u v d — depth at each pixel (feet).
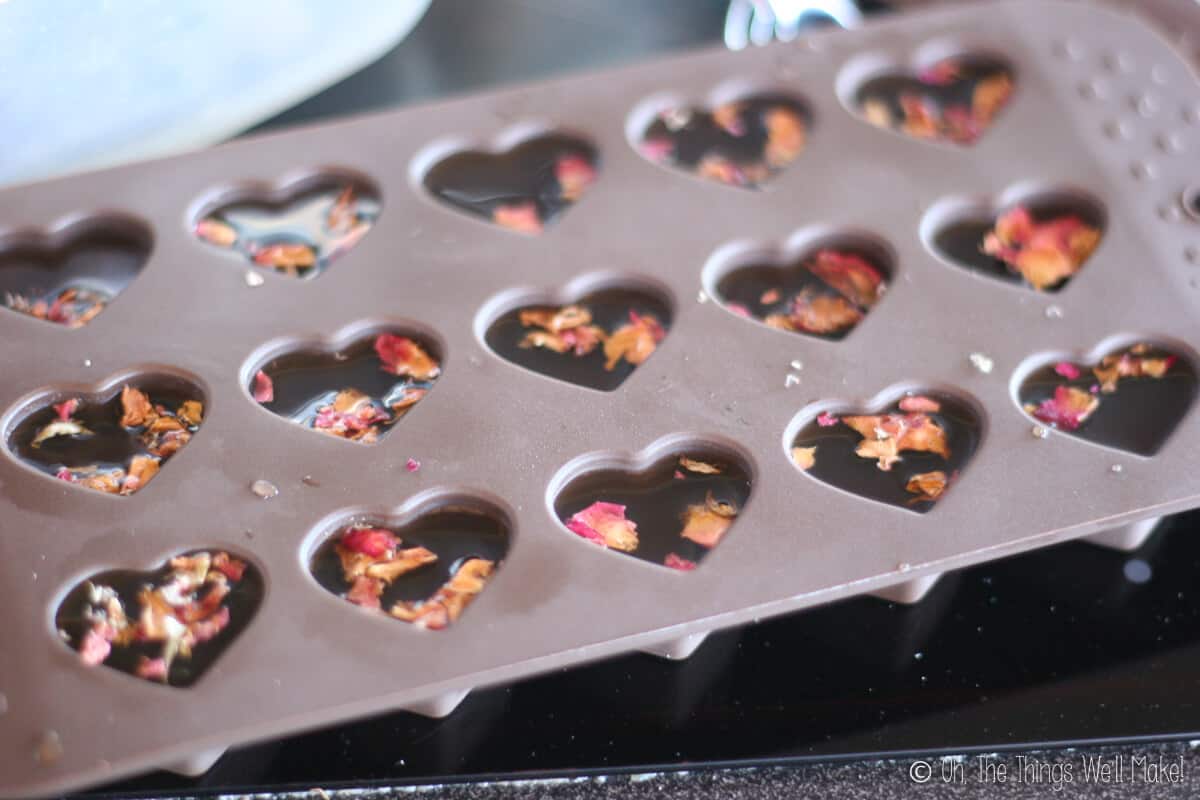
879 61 1.53
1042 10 1.55
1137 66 1.52
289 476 1.30
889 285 1.39
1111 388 1.35
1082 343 1.36
